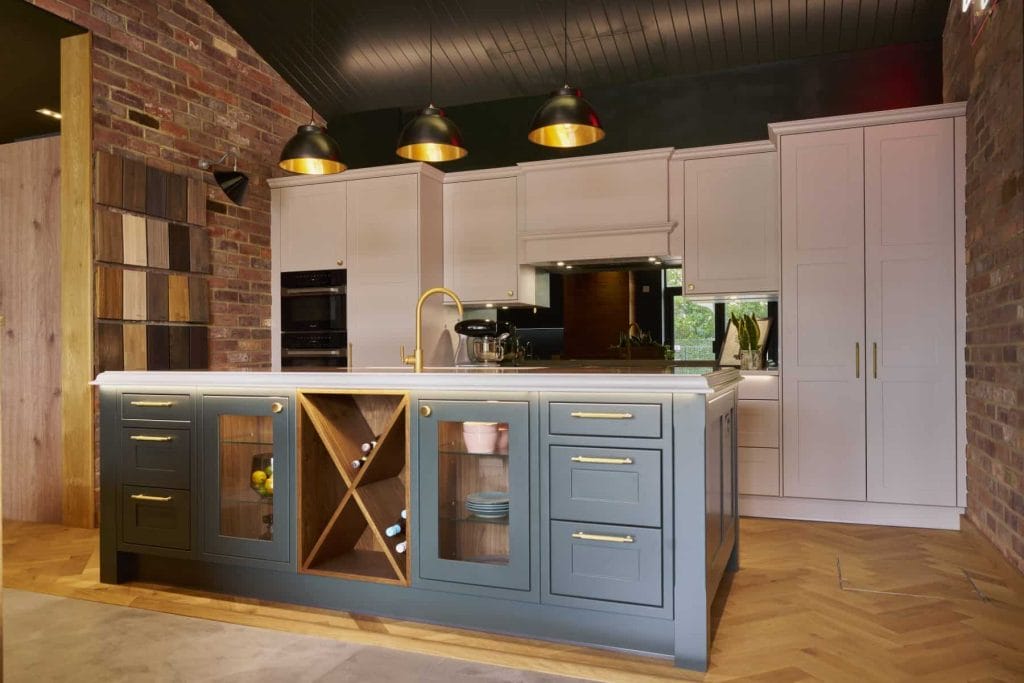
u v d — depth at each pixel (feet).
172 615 9.14
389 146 19.79
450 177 18.39
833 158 14.06
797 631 8.50
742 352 15.74
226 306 17.40
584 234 16.81
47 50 14.44
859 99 15.96
